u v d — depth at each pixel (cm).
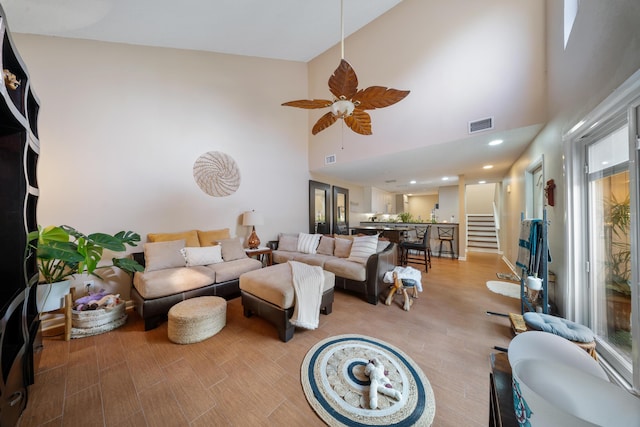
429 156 388
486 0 285
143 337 210
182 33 291
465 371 163
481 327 225
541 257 217
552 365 49
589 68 165
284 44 373
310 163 494
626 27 127
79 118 254
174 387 150
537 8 256
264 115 423
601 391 44
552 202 237
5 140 134
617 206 160
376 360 169
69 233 206
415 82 338
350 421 125
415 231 625
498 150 354
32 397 141
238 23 294
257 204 415
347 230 642
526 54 263
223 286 280
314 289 223
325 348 191
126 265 222
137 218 290
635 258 132
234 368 167
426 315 253
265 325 231
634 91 123
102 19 239
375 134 385
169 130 317
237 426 123
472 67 295
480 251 690
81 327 209
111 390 147
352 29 367
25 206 138
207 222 352
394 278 285
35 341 163
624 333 154
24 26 225
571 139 196
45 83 238
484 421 125
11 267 133
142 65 296
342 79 178
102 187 267
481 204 878
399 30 348
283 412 132
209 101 356
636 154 130
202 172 346
